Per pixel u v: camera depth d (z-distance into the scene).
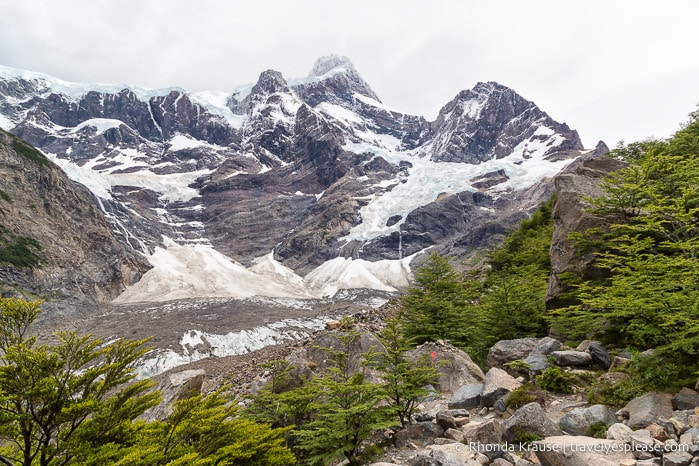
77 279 119.38
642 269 10.41
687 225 11.73
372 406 8.99
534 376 10.80
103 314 104.88
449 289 21.00
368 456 8.66
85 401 5.67
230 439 6.90
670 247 11.77
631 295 9.74
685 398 7.57
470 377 12.55
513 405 9.48
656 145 21.53
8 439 5.72
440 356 13.23
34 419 5.64
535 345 12.59
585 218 15.42
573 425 7.84
